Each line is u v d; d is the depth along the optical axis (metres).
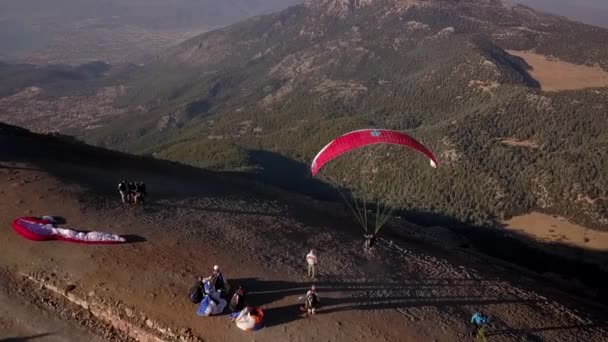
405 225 42.16
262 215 32.53
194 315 19.31
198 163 153.62
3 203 26.77
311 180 128.12
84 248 23.16
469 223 93.50
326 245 28.66
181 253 23.86
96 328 18.95
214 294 19.84
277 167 149.62
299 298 21.36
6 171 31.53
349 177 122.69
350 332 19.70
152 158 48.44
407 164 117.00
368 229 36.09
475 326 21.44
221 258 23.95
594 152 102.12
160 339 18.28
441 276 27.00
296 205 39.50
